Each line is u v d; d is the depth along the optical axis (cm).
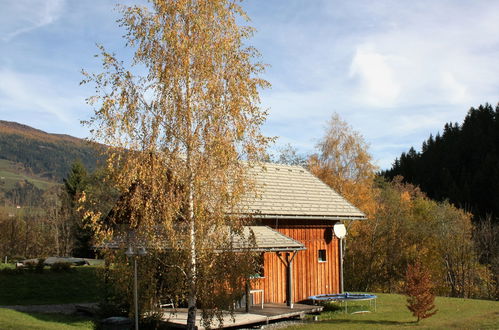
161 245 1142
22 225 4375
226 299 1142
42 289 2358
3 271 2598
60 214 4566
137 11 1177
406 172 7944
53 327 1343
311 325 1612
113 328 1398
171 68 1161
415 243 4338
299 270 2095
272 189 2188
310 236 2180
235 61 1202
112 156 1078
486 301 2397
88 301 2167
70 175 4684
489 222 4562
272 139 1204
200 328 1373
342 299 1903
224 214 1156
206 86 1168
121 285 1148
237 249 1185
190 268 1151
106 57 1129
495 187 5675
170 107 1154
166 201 1109
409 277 1712
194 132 1167
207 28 1195
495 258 4088
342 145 3988
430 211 4797
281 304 1894
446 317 1814
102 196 1120
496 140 6906
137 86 1156
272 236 1838
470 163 6894
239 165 1184
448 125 8562
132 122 1125
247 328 1577
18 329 1258
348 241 4203
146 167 1108
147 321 1297
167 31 1163
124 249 1145
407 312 1944
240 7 1245
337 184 3916
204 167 1141
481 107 7806
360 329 1508
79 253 4431
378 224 4262
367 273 4178
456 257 4212
